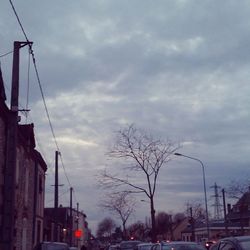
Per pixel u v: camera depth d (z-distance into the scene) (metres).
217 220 85.00
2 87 25.50
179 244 19.05
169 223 109.06
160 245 19.53
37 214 40.56
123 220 72.56
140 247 26.41
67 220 78.31
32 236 37.72
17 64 16.41
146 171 38.69
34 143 37.00
